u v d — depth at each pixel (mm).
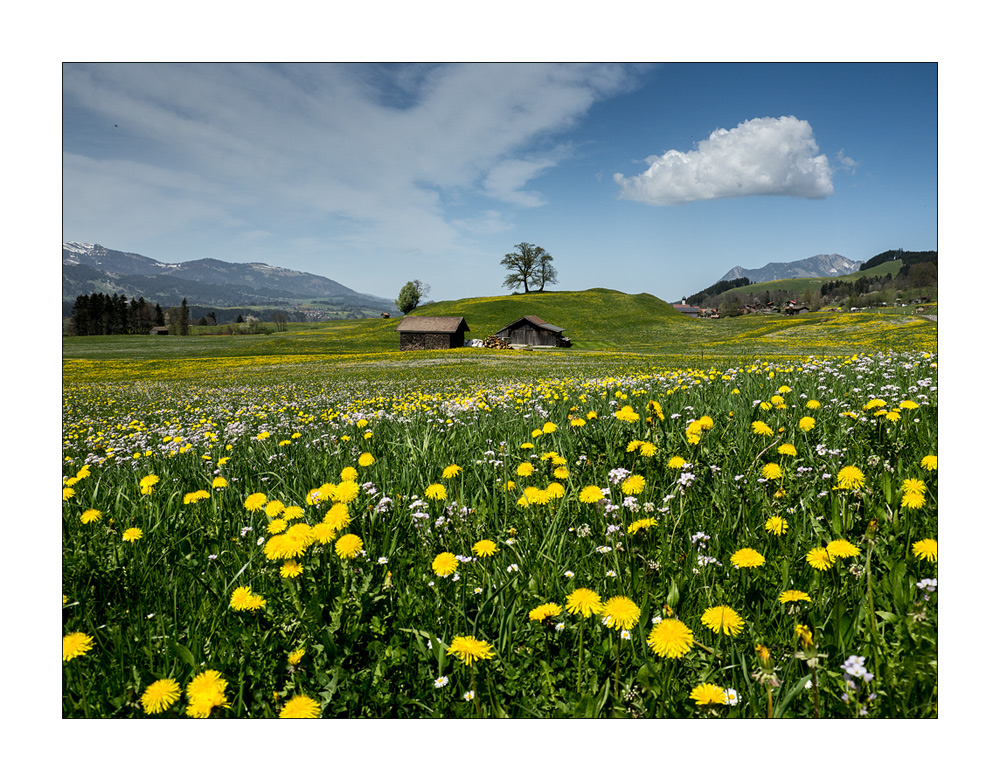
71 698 2098
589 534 2816
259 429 8945
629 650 1988
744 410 5020
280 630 2117
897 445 3355
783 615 2025
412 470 4086
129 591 2697
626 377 11984
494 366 35719
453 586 2430
